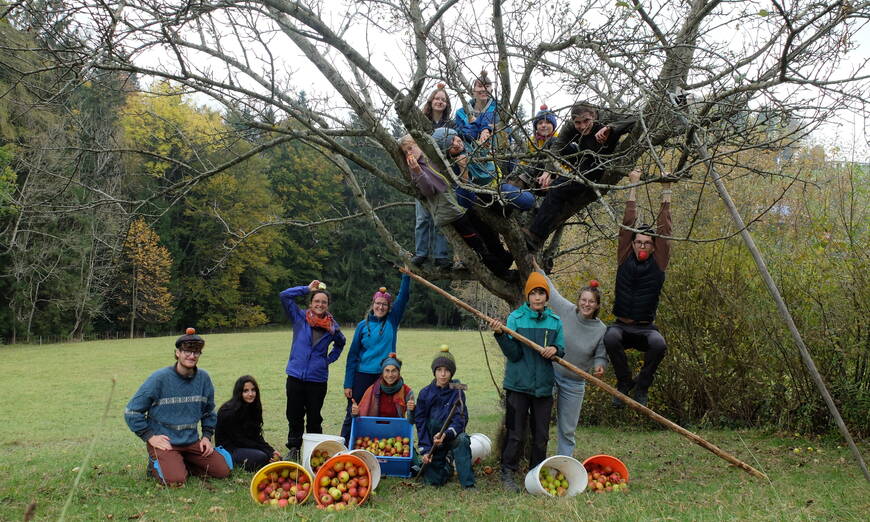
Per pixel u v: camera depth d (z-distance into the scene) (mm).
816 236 8617
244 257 38438
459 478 6254
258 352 24984
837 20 5098
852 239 8336
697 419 10297
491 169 6562
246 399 7141
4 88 8445
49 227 28188
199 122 21438
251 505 5535
